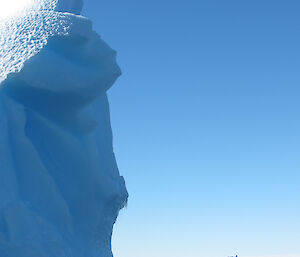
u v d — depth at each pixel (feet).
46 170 39.42
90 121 43.70
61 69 39.47
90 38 41.52
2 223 34.17
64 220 39.47
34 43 39.32
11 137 38.37
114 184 44.73
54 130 41.60
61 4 47.57
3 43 39.65
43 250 34.81
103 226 44.34
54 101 40.91
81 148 42.52
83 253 40.24
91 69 41.86
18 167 38.14
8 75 37.35
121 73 43.52
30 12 42.70
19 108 39.17
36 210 37.58
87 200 42.37
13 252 33.53
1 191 35.32
